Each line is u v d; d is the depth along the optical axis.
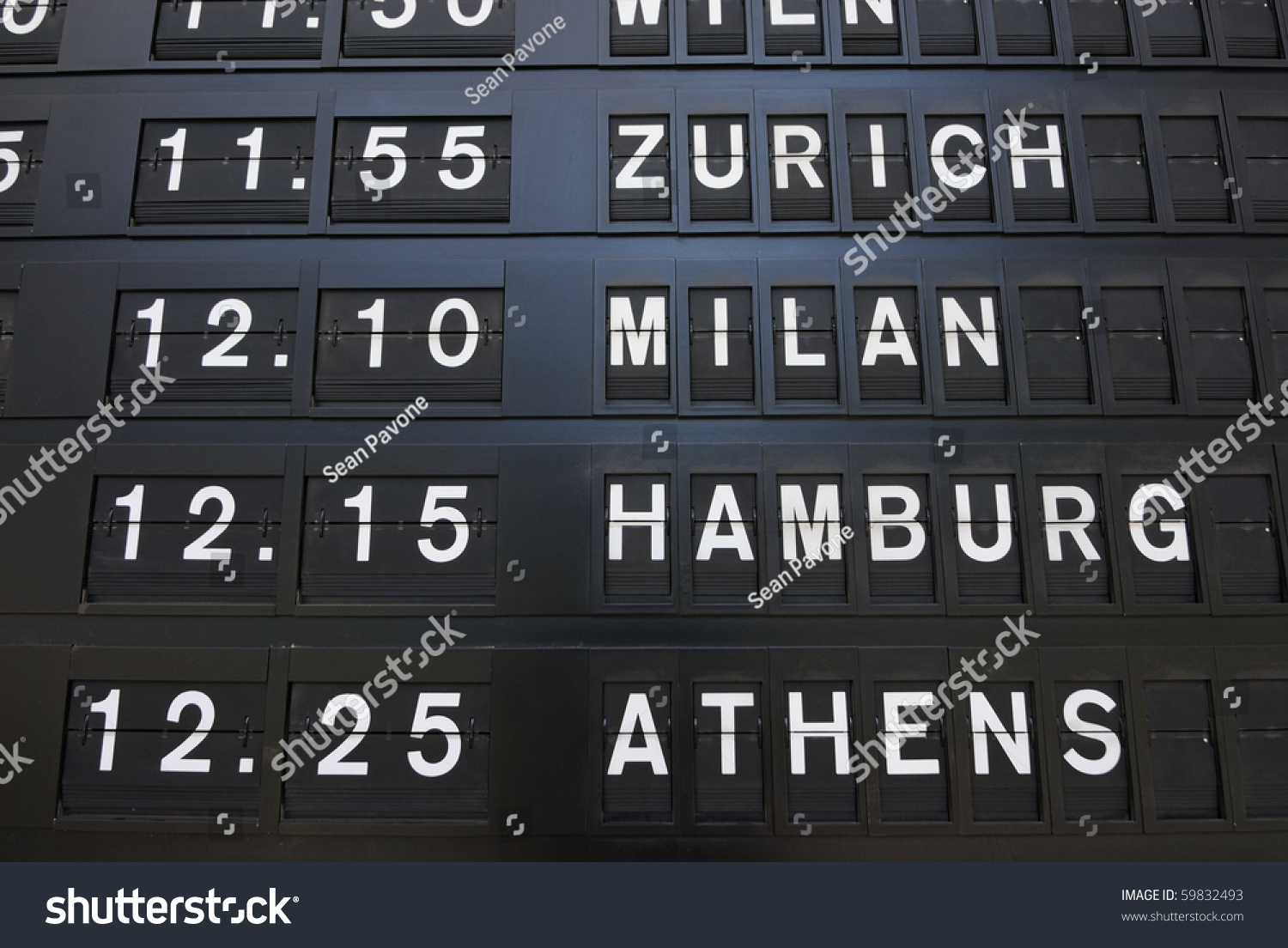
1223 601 2.51
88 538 2.53
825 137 2.75
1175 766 2.43
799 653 2.46
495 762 2.40
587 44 2.81
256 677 2.45
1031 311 2.65
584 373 2.60
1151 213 2.72
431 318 2.64
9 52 2.82
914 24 2.82
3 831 2.40
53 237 2.70
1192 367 2.62
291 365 2.62
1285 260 2.69
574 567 2.50
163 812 2.41
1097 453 2.57
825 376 2.61
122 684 2.47
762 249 2.68
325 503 2.55
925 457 2.56
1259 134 2.79
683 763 2.40
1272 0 2.86
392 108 2.76
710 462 2.55
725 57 2.80
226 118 2.76
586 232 2.69
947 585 2.49
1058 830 2.38
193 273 2.67
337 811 2.40
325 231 2.68
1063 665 2.47
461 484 2.56
